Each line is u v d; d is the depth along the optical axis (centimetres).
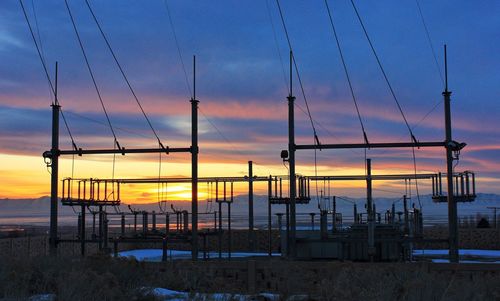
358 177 2658
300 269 1528
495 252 3284
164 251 2547
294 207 2359
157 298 1256
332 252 2566
